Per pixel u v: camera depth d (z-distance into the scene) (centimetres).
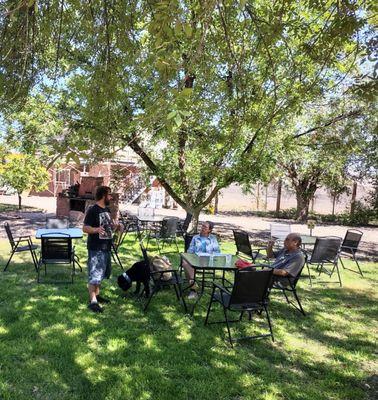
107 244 535
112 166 1369
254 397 347
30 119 787
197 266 517
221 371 388
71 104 763
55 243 644
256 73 539
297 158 1379
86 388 345
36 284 640
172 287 654
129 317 514
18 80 399
